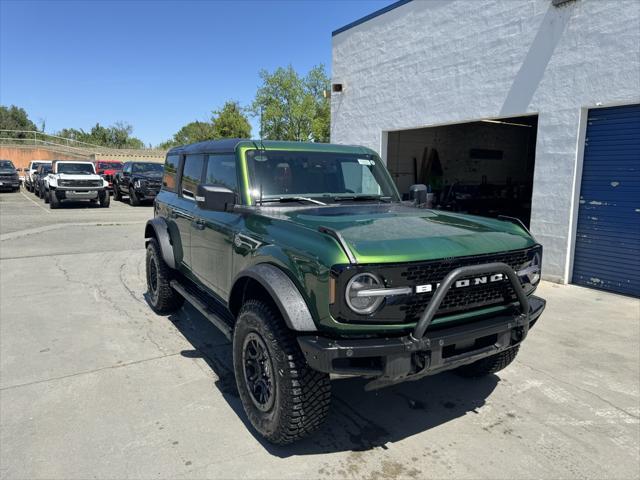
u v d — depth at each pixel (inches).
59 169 802.8
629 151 267.6
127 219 616.1
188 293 182.7
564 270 298.2
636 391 152.8
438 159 639.1
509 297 122.4
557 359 177.8
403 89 434.6
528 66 316.8
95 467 110.0
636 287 267.3
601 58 272.2
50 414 133.3
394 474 109.3
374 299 100.7
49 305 238.2
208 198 136.5
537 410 140.5
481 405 143.3
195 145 200.5
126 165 908.0
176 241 200.7
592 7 275.0
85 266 331.9
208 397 144.5
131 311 230.4
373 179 173.2
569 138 291.9
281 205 146.6
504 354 147.7
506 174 714.2
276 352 109.9
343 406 142.3
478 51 355.3
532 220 316.8
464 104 372.8
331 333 102.9
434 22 393.4
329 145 170.9
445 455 117.2
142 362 169.9
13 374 158.7
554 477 109.0
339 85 515.2
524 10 316.8
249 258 129.8
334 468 111.3
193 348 183.5
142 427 127.3
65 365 166.4
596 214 284.7
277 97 1656.0
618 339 198.2
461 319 114.1
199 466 111.0
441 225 129.3
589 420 135.0
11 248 395.9
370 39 468.1
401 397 148.3
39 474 107.2
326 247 103.8
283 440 114.3
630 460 116.1
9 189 1131.3
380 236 110.8
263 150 153.8
